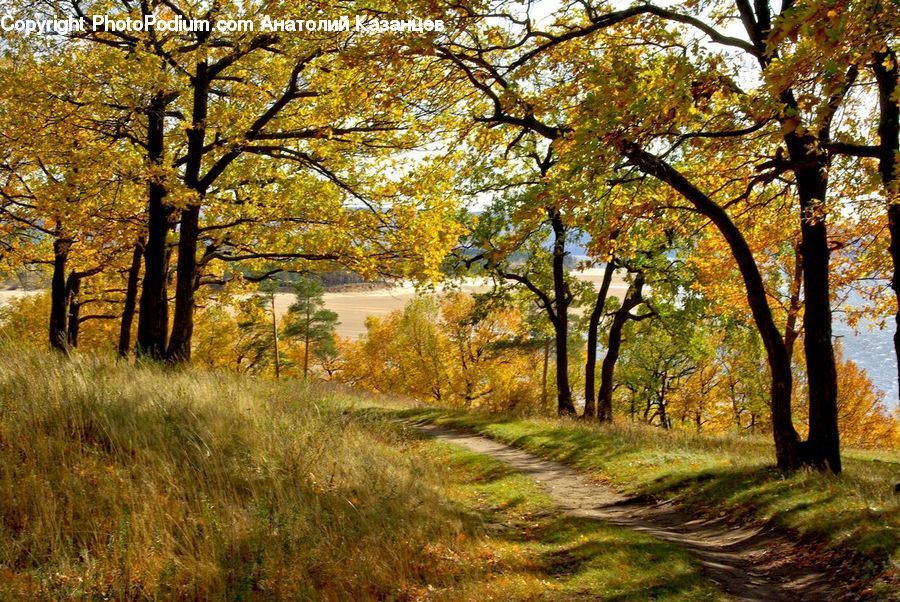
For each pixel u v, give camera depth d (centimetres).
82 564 490
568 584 630
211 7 1362
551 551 771
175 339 1566
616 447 1474
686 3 970
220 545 548
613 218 892
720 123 879
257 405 996
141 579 486
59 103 1248
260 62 1427
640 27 1004
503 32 978
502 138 1145
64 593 448
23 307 3597
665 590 607
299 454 826
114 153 1267
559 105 997
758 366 3509
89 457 645
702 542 879
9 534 504
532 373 4538
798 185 1100
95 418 726
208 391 973
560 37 945
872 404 3784
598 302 2489
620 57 803
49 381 780
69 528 524
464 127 1102
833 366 1094
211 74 1508
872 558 668
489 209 2222
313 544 596
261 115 1517
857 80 1023
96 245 1599
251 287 2417
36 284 3200
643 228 1150
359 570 572
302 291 4838
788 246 1841
